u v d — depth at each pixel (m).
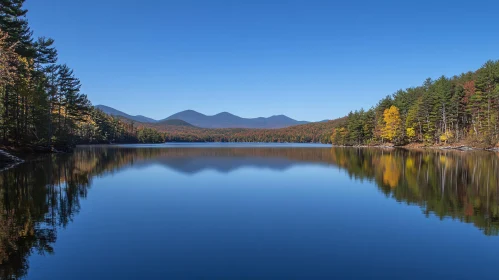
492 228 11.78
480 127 64.94
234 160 43.97
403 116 87.44
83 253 9.25
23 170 26.89
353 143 104.25
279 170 31.64
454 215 13.60
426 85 98.88
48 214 13.52
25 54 35.81
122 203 15.97
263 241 10.44
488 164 33.94
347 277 7.87
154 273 7.99
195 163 39.12
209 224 12.39
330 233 11.30
